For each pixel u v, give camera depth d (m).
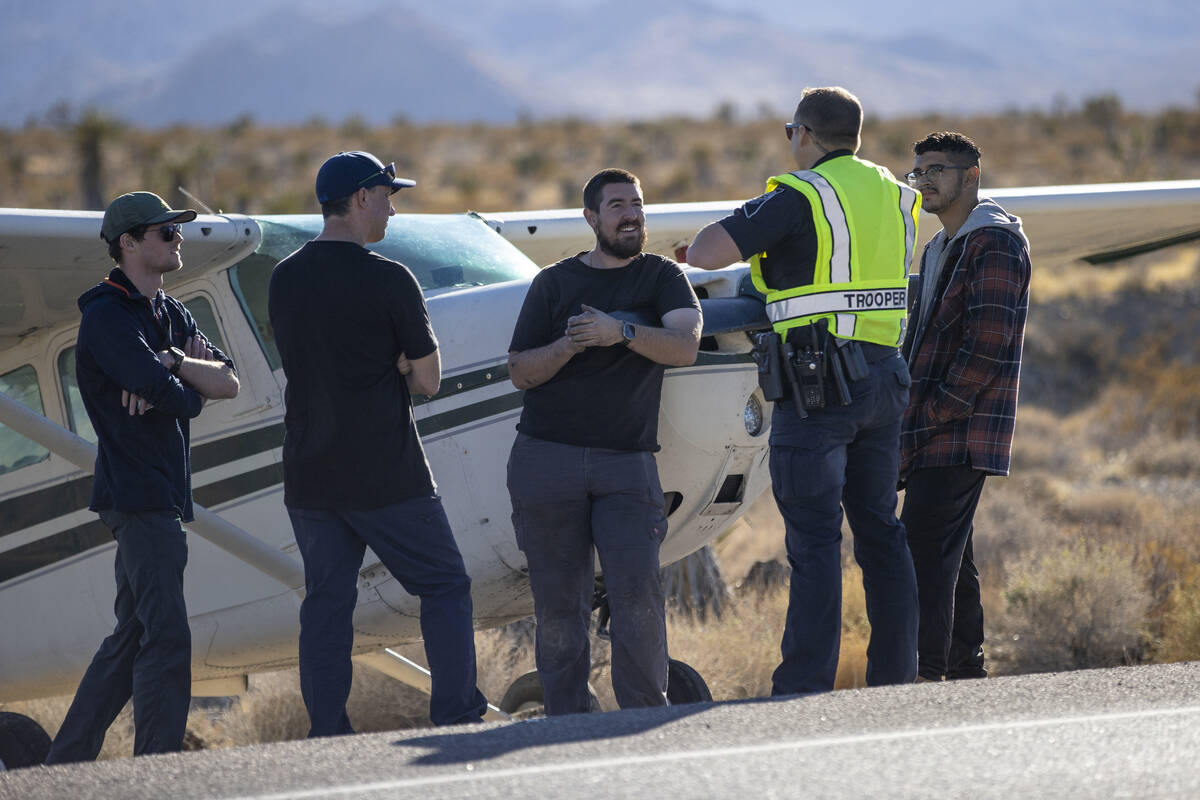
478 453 20.16
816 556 17.59
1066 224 30.12
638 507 18.16
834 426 17.53
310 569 17.56
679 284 18.33
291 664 23.45
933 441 20.41
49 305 22.22
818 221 17.34
